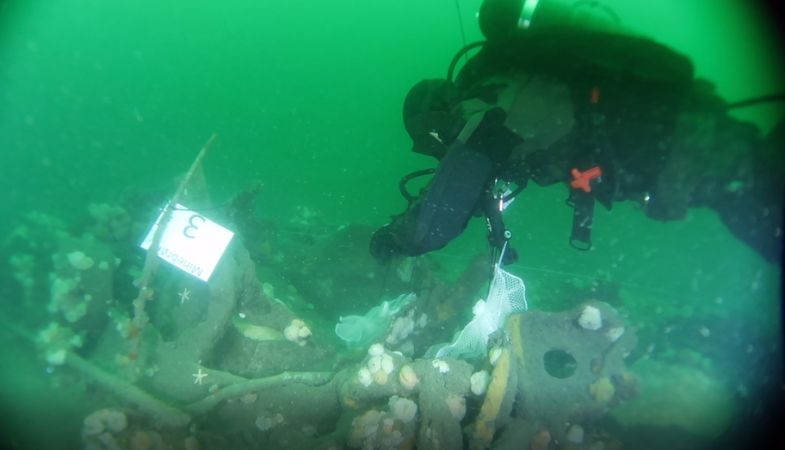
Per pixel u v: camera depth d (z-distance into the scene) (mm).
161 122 38125
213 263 3080
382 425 2473
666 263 9945
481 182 2475
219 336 3072
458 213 2479
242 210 5023
